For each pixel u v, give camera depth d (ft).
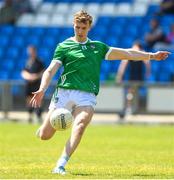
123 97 202.80
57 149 127.24
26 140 147.13
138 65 204.74
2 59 278.67
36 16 302.45
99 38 278.26
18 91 208.13
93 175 83.05
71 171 88.38
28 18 302.04
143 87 201.05
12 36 291.17
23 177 79.56
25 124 197.26
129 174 85.10
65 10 304.30
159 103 200.23
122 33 279.69
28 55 277.64
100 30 282.97
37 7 308.60
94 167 94.99
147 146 134.31
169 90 199.00
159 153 119.65
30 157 110.83
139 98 201.67
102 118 205.77
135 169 92.22
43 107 206.18
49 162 102.17
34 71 198.29
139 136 159.12
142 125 194.90
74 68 85.10
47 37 286.87
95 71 85.51
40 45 282.15
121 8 296.92
